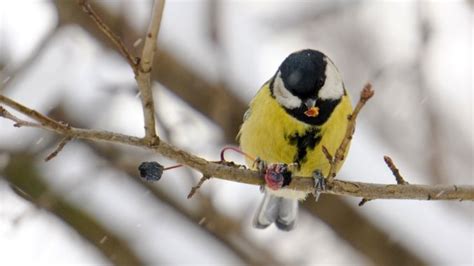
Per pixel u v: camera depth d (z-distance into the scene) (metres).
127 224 12.41
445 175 13.08
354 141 13.51
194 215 12.38
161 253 12.45
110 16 12.59
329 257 12.91
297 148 9.34
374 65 13.75
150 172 7.03
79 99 12.41
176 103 13.00
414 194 7.77
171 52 12.83
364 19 14.01
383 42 13.84
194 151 12.01
